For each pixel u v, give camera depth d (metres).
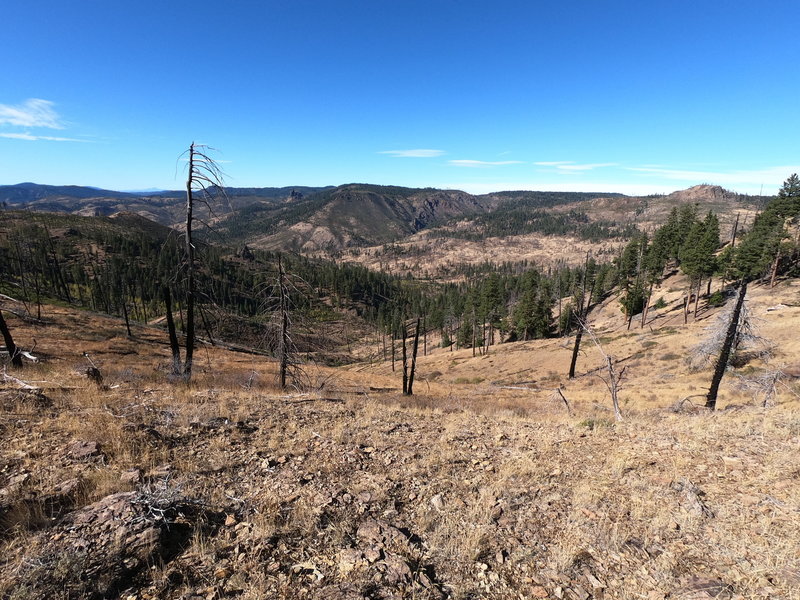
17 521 4.24
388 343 108.12
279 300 17.23
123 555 3.88
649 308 67.31
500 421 11.91
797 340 31.83
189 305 14.44
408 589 3.88
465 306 78.31
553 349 52.38
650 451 7.93
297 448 7.73
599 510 5.59
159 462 6.34
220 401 11.12
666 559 4.46
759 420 10.23
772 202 54.56
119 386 12.19
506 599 3.89
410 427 10.30
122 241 142.12
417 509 5.62
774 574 4.07
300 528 4.82
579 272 89.19
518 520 5.38
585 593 3.99
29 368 16.45
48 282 92.69
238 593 3.66
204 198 13.45
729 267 55.97
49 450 6.18
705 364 30.98
